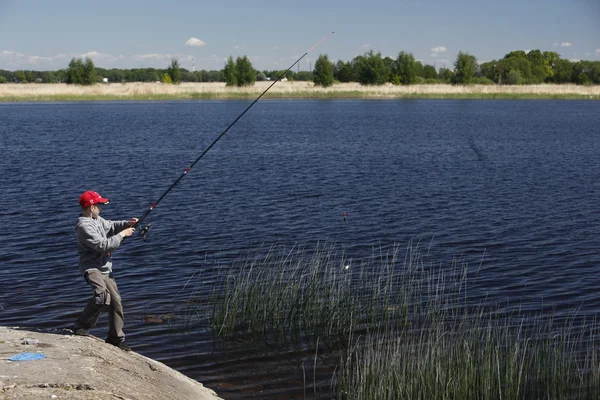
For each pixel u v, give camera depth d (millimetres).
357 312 10258
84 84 101688
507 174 25812
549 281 12219
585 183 23625
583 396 7609
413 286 11797
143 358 7953
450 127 48844
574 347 9016
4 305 10609
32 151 32969
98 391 5996
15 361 6516
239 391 7957
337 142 38219
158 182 23500
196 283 11938
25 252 13984
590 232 16094
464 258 13789
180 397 6957
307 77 144875
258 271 11617
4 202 19500
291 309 9945
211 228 16344
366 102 88250
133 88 94750
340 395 7738
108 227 7801
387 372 7484
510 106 78125
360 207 19141
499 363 7855
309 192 21531
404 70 109062
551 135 42750
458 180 24266
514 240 15312
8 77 173750
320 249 14469
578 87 101688
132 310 10508
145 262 13328
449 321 10086
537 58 165500
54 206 18953
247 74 102562
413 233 16000
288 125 50719
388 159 30359
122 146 35688
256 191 21688
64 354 6867
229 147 35469
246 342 9344
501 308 10742
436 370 7480
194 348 9117
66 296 11109
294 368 8586
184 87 101750
